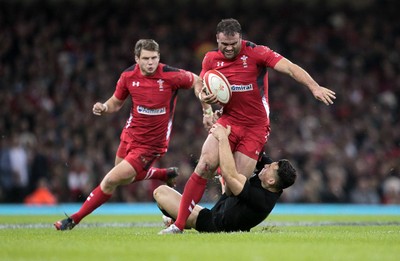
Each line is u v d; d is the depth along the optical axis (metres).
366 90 106.06
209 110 38.28
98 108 39.09
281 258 23.73
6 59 100.62
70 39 105.19
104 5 111.94
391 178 88.00
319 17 118.62
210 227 34.75
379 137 96.00
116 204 81.88
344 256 24.47
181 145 87.50
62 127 87.69
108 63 102.38
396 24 117.69
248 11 117.56
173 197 35.84
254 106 37.47
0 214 62.81
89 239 30.77
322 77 107.31
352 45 114.12
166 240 29.78
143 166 39.12
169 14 114.94
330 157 88.62
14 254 25.27
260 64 37.25
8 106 90.25
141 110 38.81
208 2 116.44
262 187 34.25
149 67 38.03
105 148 85.31
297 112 97.31
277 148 89.75
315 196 85.06
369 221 53.06
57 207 75.31
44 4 109.38
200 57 107.00
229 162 33.50
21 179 80.31
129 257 24.19
